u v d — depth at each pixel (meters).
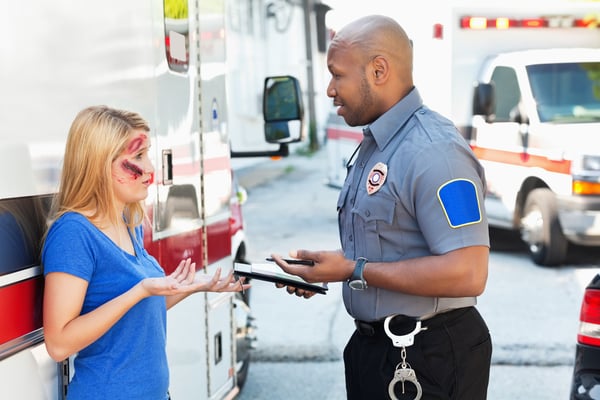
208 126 3.77
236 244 5.71
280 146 5.49
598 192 8.59
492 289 8.13
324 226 12.33
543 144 8.93
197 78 3.61
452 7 9.75
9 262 2.22
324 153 23.34
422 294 2.70
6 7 2.22
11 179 2.22
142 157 2.52
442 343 2.80
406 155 2.73
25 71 2.29
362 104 2.85
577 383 3.54
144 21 3.01
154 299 2.58
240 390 5.66
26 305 2.30
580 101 9.15
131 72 2.89
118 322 2.47
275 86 4.76
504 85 9.55
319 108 24.61
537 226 9.07
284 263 2.81
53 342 2.34
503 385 5.65
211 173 3.81
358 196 2.86
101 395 2.45
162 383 2.58
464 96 9.85
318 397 5.60
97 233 2.42
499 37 9.81
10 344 2.22
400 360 2.83
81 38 2.56
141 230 2.73
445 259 2.64
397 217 2.77
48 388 2.41
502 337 6.60
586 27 9.91
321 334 6.88
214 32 3.86
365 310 2.88
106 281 2.43
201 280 2.56
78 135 2.42
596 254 9.69
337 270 2.76
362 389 2.96
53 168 2.41
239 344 5.39
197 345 3.66
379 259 2.82
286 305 7.79
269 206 14.52
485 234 2.69
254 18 20.48
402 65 2.83
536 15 9.78
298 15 23.91
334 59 2.87
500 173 9.49
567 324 6.95
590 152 8.56
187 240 3.48
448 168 2.67
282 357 6.34
